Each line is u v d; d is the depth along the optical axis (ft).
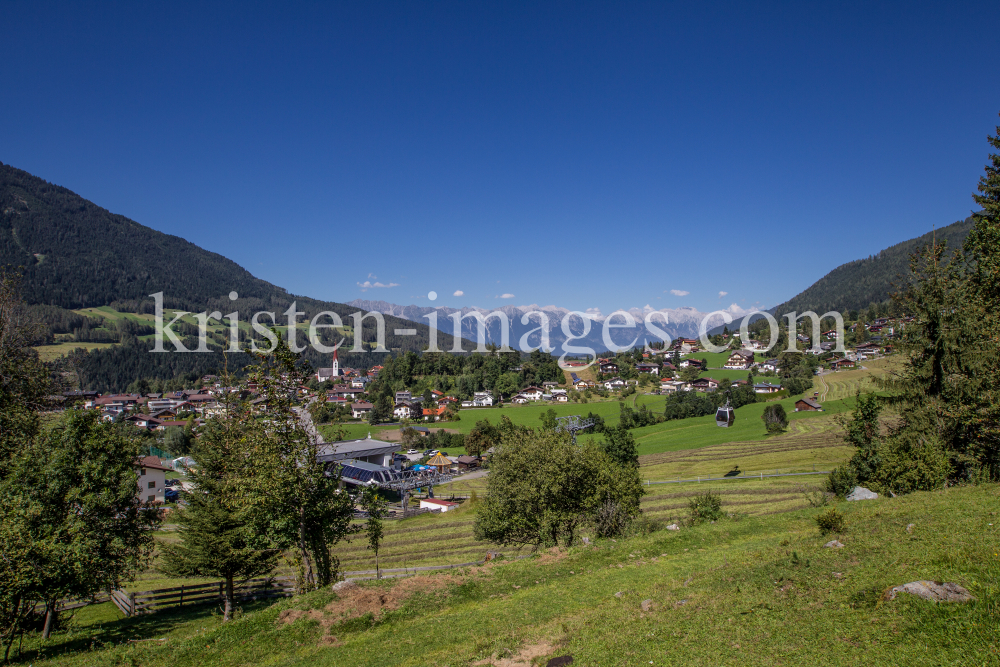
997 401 92.22
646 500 188.14
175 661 57.16
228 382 98.89
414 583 71.10
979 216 105.91
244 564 97.55
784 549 56.70
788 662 32.96
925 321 111.65
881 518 58.18
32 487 74.33
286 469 77.56
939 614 33.17
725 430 340.80
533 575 72.02
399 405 570.87
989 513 50.57
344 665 52.16
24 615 71.10
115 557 80.79
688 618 43.65
